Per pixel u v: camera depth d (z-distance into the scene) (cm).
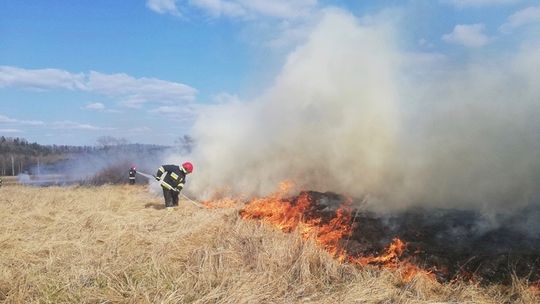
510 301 505
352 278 559
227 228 814
